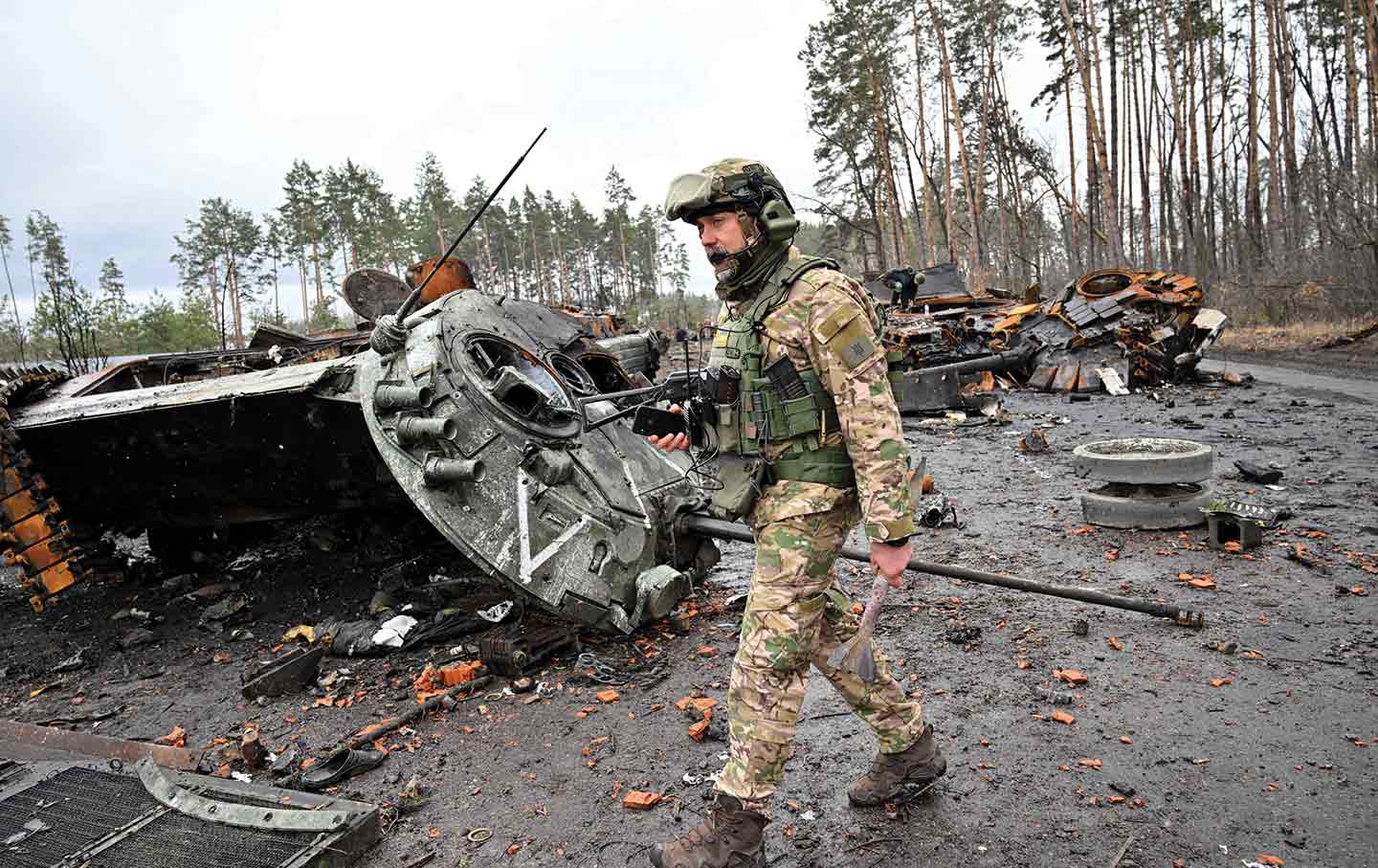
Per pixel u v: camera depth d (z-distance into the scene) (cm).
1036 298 1748
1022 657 419
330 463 547
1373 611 444
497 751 359
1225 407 1193
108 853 274
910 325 1454
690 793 314
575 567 445
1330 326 2242
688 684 413
